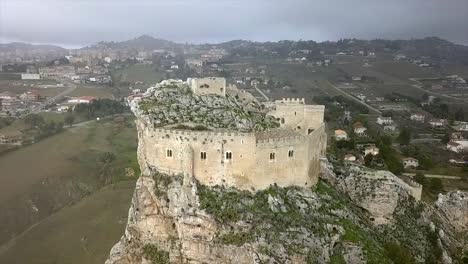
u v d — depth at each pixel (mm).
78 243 126250
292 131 99250
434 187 143500
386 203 106438
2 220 137625
